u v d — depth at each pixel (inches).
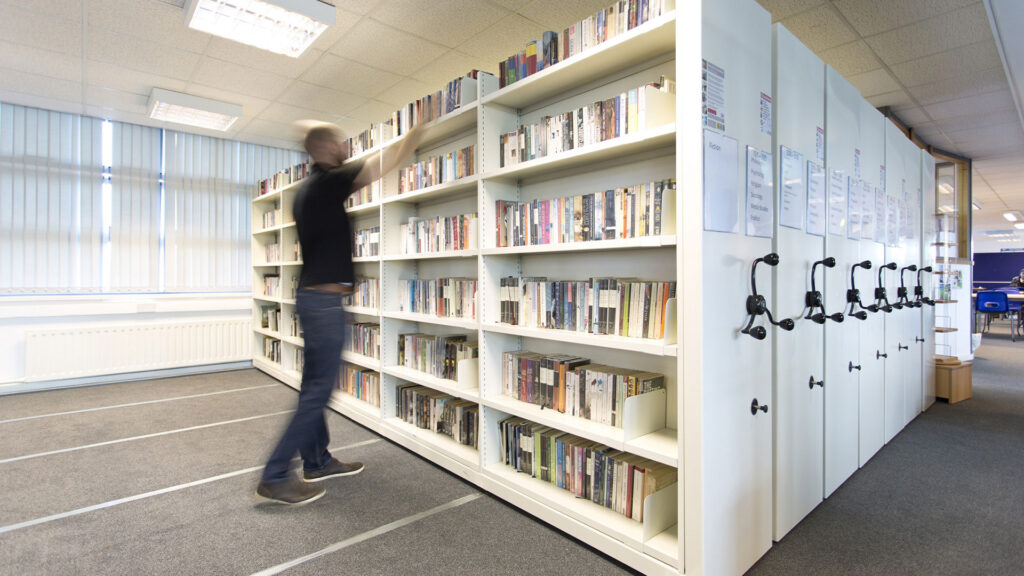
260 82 142.3
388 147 116.0
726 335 58.3
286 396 154.9
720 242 57.2
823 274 79.2
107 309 169.6
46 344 157.9
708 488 55.6
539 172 85.0
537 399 83.1
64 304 161.6
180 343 183.5
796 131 71.6
